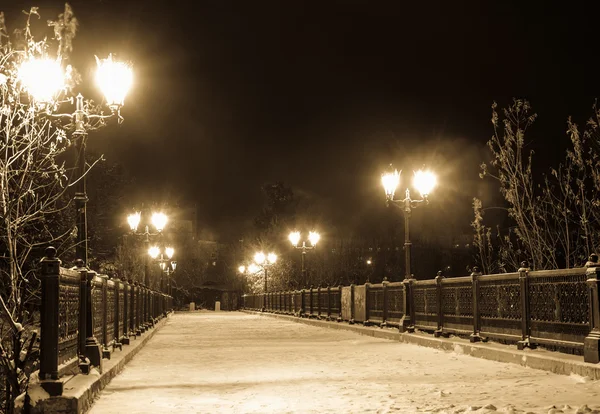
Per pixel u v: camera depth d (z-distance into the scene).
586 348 10.28
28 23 11.09
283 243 72.88
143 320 23.31
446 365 12.85
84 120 11.61
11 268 11.27
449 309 17.00
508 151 19.41
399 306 21.44
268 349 17.81
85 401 8.05
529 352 12.14
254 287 70.19
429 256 72.69
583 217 17.81
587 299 10.74
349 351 16.73
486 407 7.54
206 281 92.00
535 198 19.34
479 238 21.30
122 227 42.47
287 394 9.53
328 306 31.62
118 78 11.80
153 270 52.69
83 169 11.43
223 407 8.48
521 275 13.01
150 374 12.09
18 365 9.75
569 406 7.45
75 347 9.43
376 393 9.36
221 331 27.98
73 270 9.75
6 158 11.38
